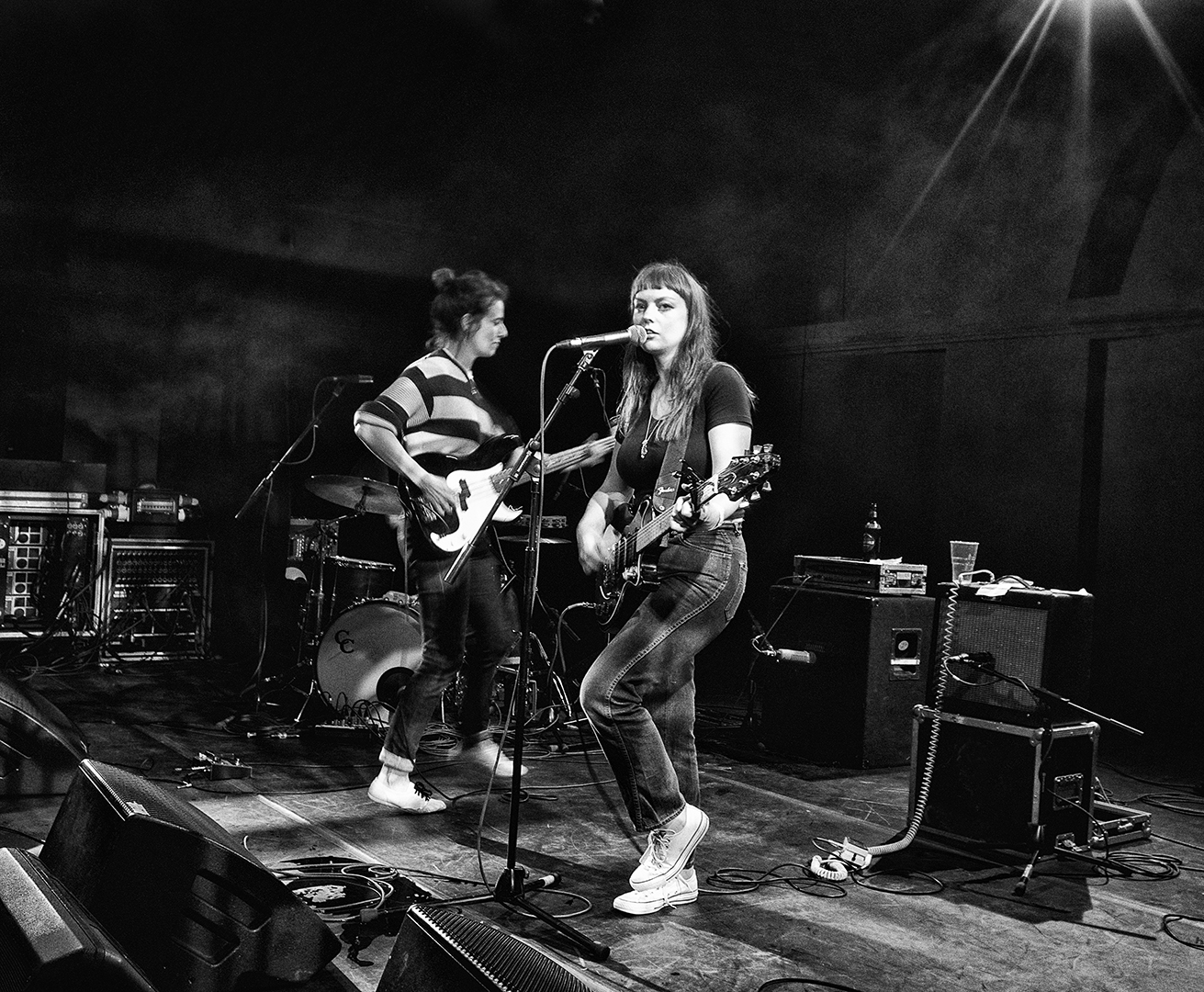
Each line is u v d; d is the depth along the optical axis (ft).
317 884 9.28
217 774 13.44
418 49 20.84
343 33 20.17
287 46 20.57
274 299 27.63
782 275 27.66
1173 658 22.38
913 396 26.61
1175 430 22.48
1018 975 8.39
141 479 26.89
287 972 7.27
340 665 16.69
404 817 12.03
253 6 19.31
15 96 21.39
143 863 6.67
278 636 24.27
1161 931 9.55
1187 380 22.31
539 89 22.57
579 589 26.84
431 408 12.11
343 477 16.25
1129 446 23.11
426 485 11.64
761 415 29.14
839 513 27.94
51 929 4.87
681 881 9.50
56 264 25.55
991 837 11.51
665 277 9.26
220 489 26.32
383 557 19.88
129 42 20.25
